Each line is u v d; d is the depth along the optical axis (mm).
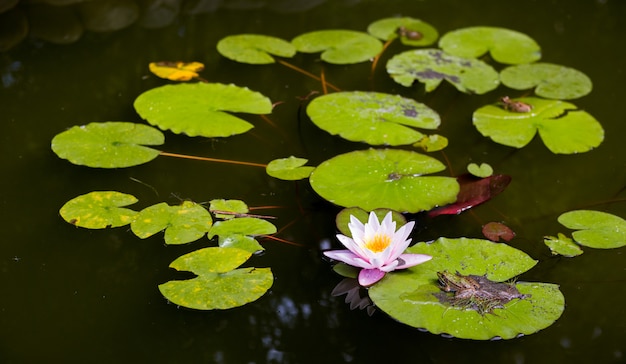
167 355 1496
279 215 1910
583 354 1516
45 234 1816
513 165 2174
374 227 1684
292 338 1540
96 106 2377
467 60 2738
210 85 2432
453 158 2191
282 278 1702
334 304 1632
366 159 2039
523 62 2768
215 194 1977
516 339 1551
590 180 2115
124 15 2975
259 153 2178
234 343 1535
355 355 1499
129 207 1901
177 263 1669
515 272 1647
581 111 2420
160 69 2588
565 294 1676
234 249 1714
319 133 2293
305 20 3123
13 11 2941
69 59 2674
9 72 2559
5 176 2018
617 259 1790
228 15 3104
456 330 1479
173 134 2262
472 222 1911
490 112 2387
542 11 3305
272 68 2688
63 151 2043
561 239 1821
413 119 2291
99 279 1686
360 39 2877
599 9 3340
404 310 1528
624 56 2895
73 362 1468
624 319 1612
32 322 1562
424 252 1695
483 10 3305
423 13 3258
